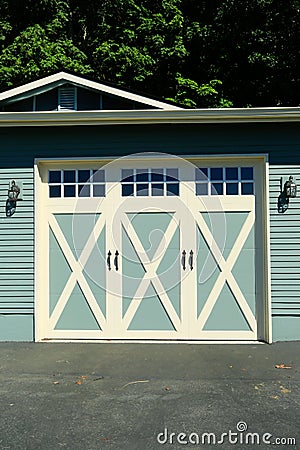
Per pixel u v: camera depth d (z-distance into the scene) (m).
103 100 6.66
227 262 5.75
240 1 13.20
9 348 5.39
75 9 14.63
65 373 4.47
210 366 4.64
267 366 4.62
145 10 14.20
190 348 5.34
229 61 13.82
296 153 5.66
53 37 13.39
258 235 5.74
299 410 3.52
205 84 13.30
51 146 5.82
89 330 5.80
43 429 3.24
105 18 14.32
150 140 5.79
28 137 5.84
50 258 5.87
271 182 5.66
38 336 5.72
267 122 5.65
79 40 14.53
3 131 5.85
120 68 13.13
